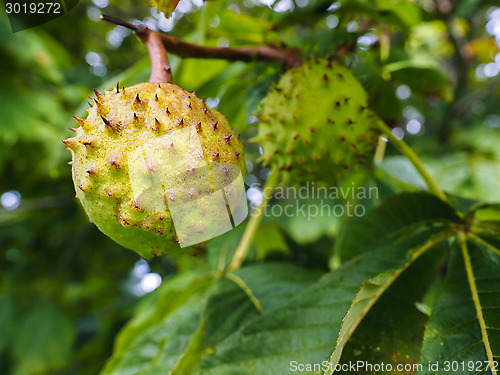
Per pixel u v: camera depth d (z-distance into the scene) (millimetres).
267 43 231
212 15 236
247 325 159
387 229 195
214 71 247
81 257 650
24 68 477
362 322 156
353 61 236
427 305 216
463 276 160
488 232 180
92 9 640
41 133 452
